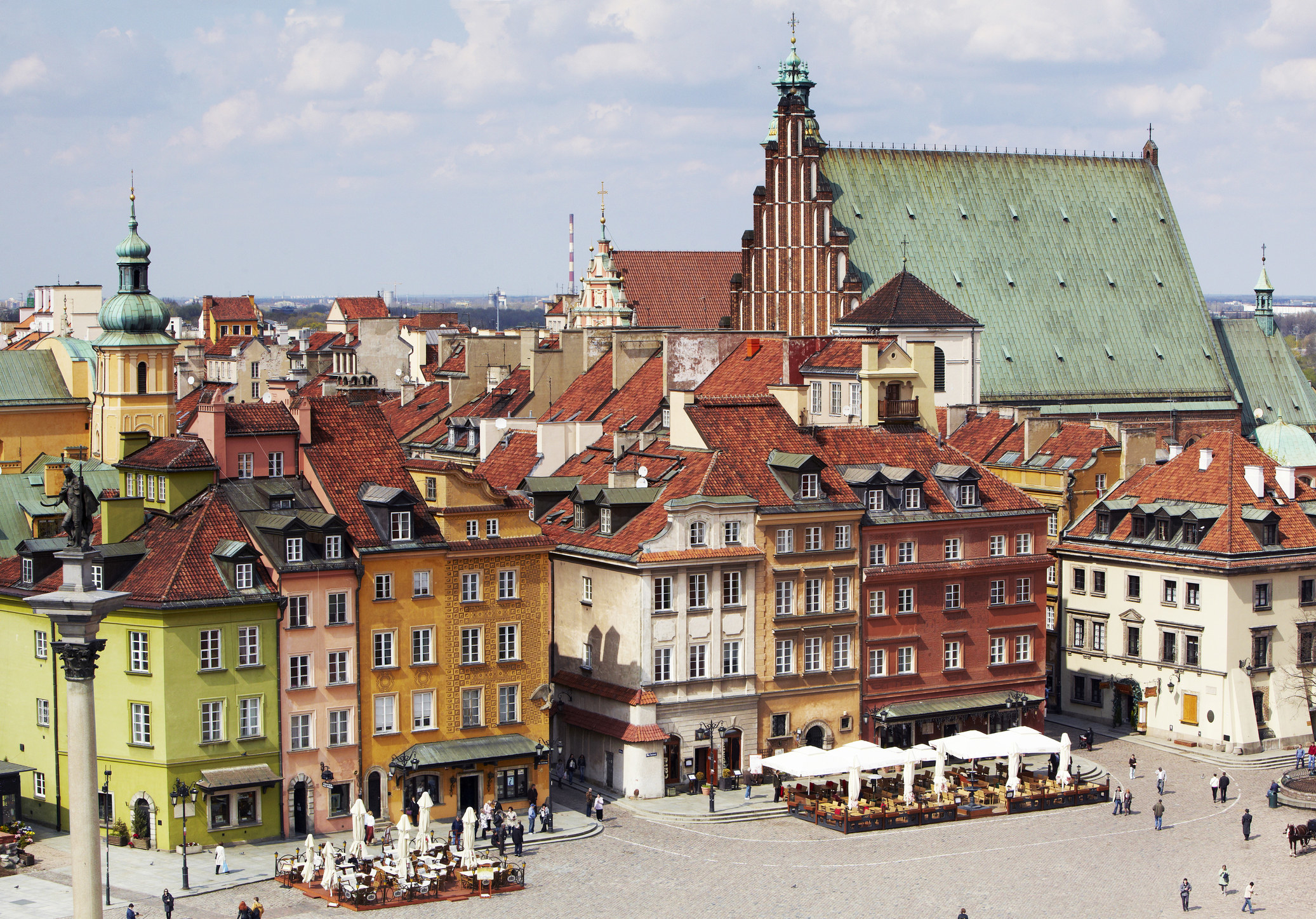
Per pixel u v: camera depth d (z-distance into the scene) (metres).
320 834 113.50
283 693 111.94
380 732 116.00
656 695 124.44
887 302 191.25
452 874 104.69
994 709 137.00
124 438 119.62
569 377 176.88
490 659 120.06
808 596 130.75
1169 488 151.12
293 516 113.44
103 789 110.50
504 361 194.88
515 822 111.94
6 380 152.38
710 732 126.31
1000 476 172.12
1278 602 143.50
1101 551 151.75
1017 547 140.38
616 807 122.62
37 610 80.69
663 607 124.69
